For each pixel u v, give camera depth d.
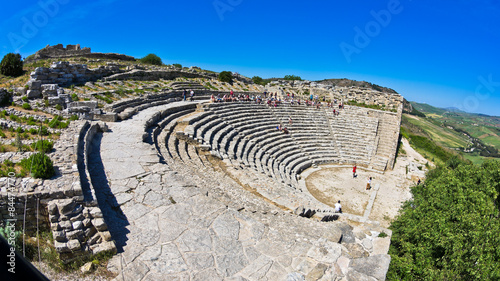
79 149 14.40
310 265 8.98
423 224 14.82
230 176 21.34
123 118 24.14
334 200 28.27
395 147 41.78
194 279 8.20
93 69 35.12
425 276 12.01
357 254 9.58
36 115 19.59
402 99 53.56
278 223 12.98
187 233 10.27
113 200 11.78
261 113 42.62
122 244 9.40
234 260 9.16
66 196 9.49
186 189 13.36
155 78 44.84
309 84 67.38
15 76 28.84
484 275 11.52
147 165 15.33
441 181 21.06
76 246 8.48
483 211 16.09
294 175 32.31
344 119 47.75
